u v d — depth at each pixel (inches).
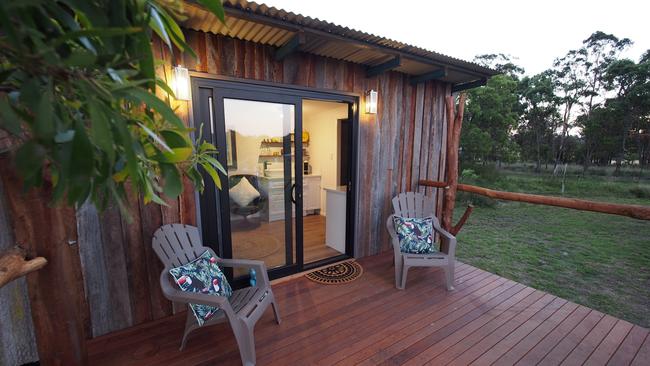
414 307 92.5
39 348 49.5
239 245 101.3
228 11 68.9
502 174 340.8
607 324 84.0
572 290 113.7
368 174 130.6
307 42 92.0
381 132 131.4
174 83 79.3
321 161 215.5
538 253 159.0
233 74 89.5
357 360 69.1
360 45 92.0
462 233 201.3
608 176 324.2
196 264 74.5
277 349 72.6
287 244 113.0
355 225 130.4
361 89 120.4
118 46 19.4
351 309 91.1
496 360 69.5
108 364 67.9
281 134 104.6
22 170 14.8
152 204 82.9
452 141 123.0
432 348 73.5
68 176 16.3
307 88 105.1
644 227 214.2
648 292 112.6
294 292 101.7
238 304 72.4
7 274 38.1
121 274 80.5
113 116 16.4
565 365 68.1
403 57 103.7
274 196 107.5
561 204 94.3
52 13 16.9
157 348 73.5
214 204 93.9
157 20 22.4
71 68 15.6
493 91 324.5
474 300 97.0
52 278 47.7
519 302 96.0
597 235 195.9
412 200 127.6
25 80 15.3
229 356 70.6
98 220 75.9
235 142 95.1
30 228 44.0
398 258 105.9
